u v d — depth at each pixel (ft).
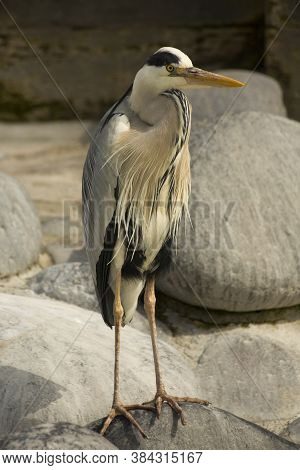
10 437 27.71
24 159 67.97
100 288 31.50
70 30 77.92
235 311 40.93
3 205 44.78
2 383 30.99
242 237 39.81
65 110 78.95
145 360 34.81
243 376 36.99
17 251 44.21
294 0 60.95
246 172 41.52
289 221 40.50
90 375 32.32
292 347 39.22
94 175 30.42
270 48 63.21
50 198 57.77
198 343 39.81
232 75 63.05
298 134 44.09
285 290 39.73
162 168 29.58
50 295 41.37
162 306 41.88
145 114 29.84
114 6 77.30
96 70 78.59
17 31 77.71
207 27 76.74
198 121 46.42
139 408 29.50
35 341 33.40
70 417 30.50
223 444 28.91
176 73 29.14
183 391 33.73
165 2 77.00
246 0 75.36
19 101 78.69
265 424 34.63
